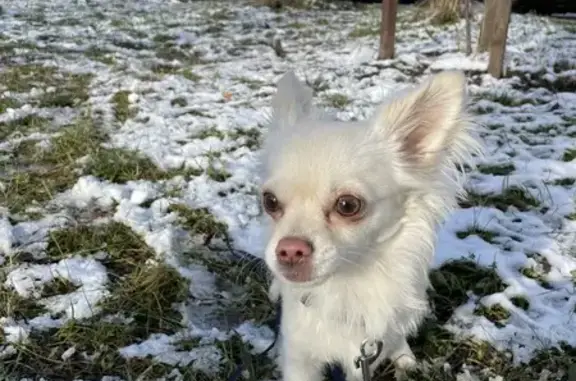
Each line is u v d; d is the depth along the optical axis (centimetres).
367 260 32
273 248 28
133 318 39
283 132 33
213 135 69
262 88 89
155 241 47
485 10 100
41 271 43
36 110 76
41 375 34
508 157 62
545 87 86
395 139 32
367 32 133
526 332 38
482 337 37
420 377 35
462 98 31
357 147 30
